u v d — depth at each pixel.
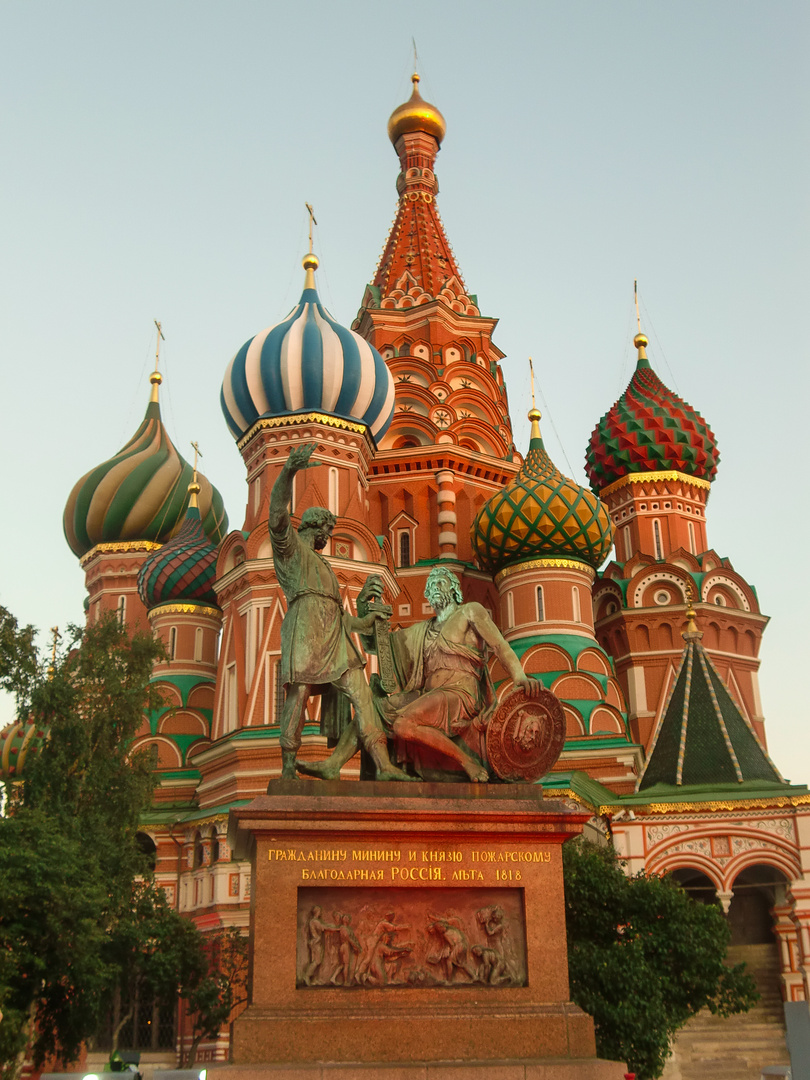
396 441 56.00
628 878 27.17
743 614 54.31
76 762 32.84
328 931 12.50
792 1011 11.59
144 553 60.78
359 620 14.75
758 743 37.78
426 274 61.75
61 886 25.77
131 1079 22.52
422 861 12.92
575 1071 11.75
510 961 12.82
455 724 14.00
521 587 48.91
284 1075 11.33
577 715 45.38
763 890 39.94
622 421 58.16
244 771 41.44
